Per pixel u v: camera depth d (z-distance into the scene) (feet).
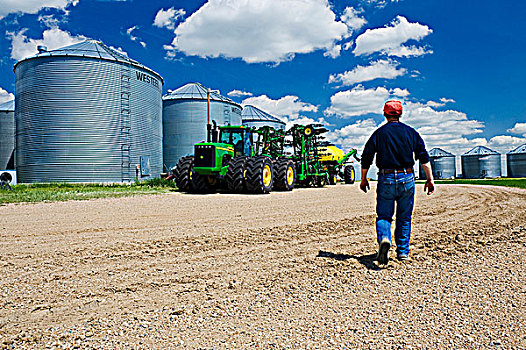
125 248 14.06
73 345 6.54
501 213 23.65
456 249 13.69
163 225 19.42
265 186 43.42
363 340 6.69
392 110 12.26
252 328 7.21
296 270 11.14
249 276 10.56
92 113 78.13
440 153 156.04
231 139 46.91
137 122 85.20
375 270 11.12
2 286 9.69
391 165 11.87
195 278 10.39
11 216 23.09
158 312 8.02
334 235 16.69
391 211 12.14
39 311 8.07
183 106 109.50
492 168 157.38
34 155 77.46
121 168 81.15
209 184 45.55
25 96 78.84
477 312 7.90
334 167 72.49
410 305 8.33
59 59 76.84
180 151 109.29
